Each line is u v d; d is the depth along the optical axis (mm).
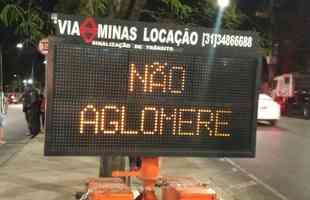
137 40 5945
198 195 6168
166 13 11625
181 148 6172
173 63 6074
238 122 6320
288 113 35688
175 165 13250
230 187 10930
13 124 26875
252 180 11766
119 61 5906
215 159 14570
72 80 5777
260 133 21438
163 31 6012
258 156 15234
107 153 5922
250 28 13156
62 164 12414
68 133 5797
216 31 6156
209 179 11164
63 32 5727
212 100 6230
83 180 10383
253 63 6285
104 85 5883
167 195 6609
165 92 6078
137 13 8258
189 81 6141
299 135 20938
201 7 11805
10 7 8398
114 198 6059
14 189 9398
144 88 6008
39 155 13891
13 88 80938
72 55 5758
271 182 11648
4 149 15914
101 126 5895
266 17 13594
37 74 55656
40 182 10094
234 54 6219
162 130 6094
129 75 5945
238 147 6340
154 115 6059
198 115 6199
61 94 5754
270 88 39969
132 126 6000
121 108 5949
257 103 6336
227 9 11852
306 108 33188
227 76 6238
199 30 6121
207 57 6160
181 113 6145
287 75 36750
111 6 8148
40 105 20172
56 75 5730
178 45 6062
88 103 5840
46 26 9211
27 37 9523
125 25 5895
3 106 18281
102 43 5840
